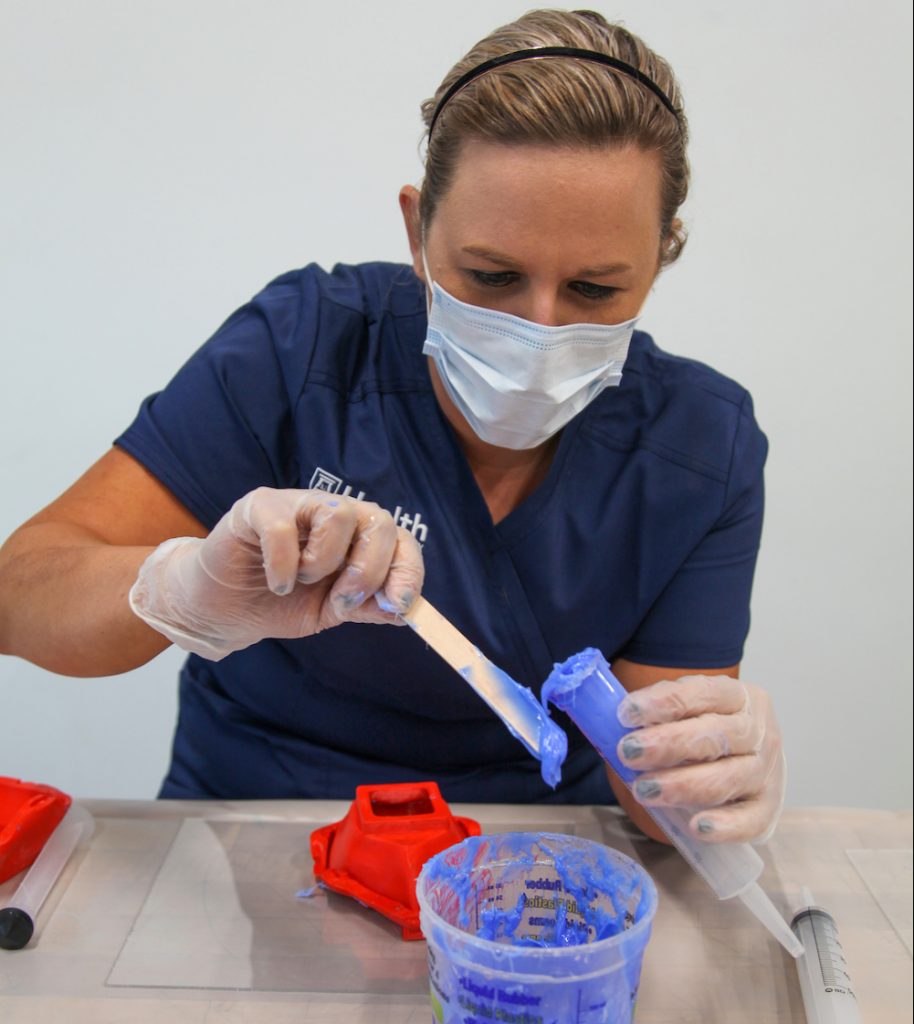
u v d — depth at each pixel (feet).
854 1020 2.30
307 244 5.31
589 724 2.40
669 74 2.78
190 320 5.38
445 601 3.33
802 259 5.47
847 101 5.21
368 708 3.60
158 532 3.32
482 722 3.59
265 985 2.41
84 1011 2.31
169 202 5.18
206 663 3.96
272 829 3.10
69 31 4.86
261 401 3.34
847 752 6.33
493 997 1.93
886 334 5.59
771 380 5.68
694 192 5.34
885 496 5.88
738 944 2.64
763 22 5.09
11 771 5.98
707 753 2.40
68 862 2.87
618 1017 2.01
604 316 2.80
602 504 3.38
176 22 4.90
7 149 5.00
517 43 2.65
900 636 6.13
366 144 5.14
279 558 2.22
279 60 4.99
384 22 4.96
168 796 4.00
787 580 6.03
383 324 3.46
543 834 2.34
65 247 5.20
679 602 3.46
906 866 3.02
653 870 2.97
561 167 2.45
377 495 3.33
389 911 2.61
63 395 5.46
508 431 3.01
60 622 2.86
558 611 3.39
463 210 2.60
